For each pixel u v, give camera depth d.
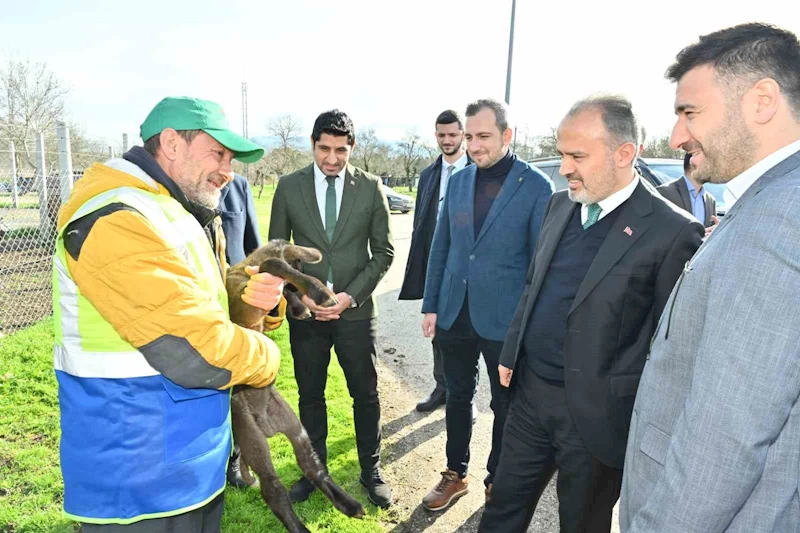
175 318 1.63
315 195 3.25
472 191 3.29
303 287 2.18
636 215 2.18
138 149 1.87
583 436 2.21
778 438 1.27
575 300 2.21
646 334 2.19
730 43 1.36
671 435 1.55
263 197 34.41
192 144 1.90
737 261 1.25
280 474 3.61
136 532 1.75
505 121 3.12
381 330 7.50
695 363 1.34
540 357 2.43
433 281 3.56
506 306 3.14
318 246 3.23
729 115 1.38
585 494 2.34
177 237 1.77
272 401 2.40
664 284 2.09
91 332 1.70
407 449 4.16
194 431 1.80
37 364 5.15
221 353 1.73
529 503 2.57
